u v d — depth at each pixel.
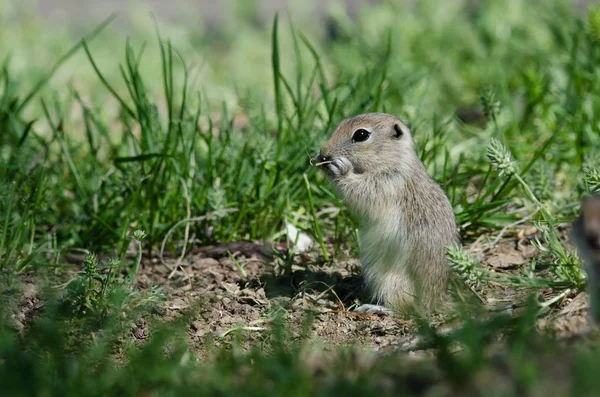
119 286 10.68
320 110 15.12
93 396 7.56
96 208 13.08
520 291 10.52
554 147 14.28
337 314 10.53
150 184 12.62
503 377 7.25
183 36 24.34
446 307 10.51
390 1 23.58
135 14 26.48
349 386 7.22
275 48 13.42
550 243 10.15
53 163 13.98
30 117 17.80
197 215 12.91
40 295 10.77
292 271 11.78
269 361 7.77
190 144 13.62
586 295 9.42
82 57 22.84
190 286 11.50
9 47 22.69
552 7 18.95
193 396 7.34
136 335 10.03
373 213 10.75
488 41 19.70
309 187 12.04
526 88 15.67
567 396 6.86
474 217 12.38
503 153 10.37
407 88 15.82
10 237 11.59
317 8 27.56
